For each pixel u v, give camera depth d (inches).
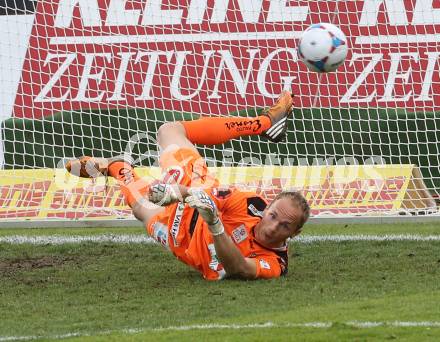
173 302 663.8
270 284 721.0
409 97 1355.8
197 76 1355.8
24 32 1339.8
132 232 1088.2
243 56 1354.6
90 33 1350.9
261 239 731.4
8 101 1327.5
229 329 557.9
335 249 911.0
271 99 1353.3
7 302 681.0
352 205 1186.0
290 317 589.9
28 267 836.0
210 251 734.5
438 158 1375.5
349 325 553.6
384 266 810.2
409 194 1205.7
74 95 1347.2
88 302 676.1
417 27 1355.8
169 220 742.5
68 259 877.2
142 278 770.8
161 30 1357.0
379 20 1358.3
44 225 1077.8
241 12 1354.6
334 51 933.8
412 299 647.1
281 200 719.1
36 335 565.6
